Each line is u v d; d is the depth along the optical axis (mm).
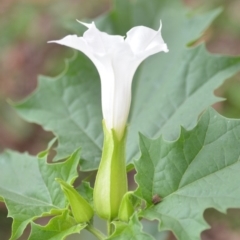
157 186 323
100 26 441
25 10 858
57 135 398
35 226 327
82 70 418
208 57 396
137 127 396
